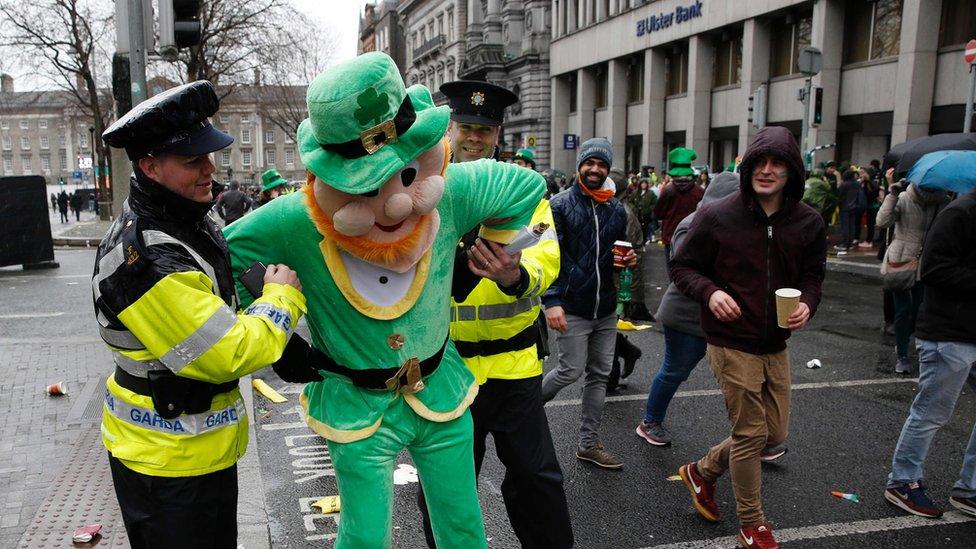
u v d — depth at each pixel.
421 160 2.12
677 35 27.86
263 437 5.01
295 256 2.23
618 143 33.38
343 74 1.92
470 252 2.44
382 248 2.16
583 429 4.57
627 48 31.45
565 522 2.99
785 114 23.20
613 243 4.29
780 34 23.64
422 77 63.59
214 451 2.15
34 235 13.59
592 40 34.38
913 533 3.64
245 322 2.02
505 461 2.97
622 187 8.16
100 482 3.94
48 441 4.58
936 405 3.76
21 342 7.43
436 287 2.35
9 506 3.67
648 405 4.89
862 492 4.10
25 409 5.22
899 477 3.90
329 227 2.14
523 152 6.24
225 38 26.38
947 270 3.57
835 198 14.98
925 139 6.48
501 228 2.54
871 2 20.08
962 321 3.63
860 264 13.54
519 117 41.59
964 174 4.45
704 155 27.31
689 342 4.62
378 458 2.29
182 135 2.00
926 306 3.78
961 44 17.66
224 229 2.30
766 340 3.36
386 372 2.27
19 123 97.06
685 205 8.91
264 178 12.85
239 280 2.28
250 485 4.03
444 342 2.41
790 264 3.34
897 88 18.72
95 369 6.34
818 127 21.22
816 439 4.92
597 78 35.72
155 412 2.09
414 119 2.05
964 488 3.85
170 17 6.30
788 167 3.28
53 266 13.87
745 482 3.41
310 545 3.56
